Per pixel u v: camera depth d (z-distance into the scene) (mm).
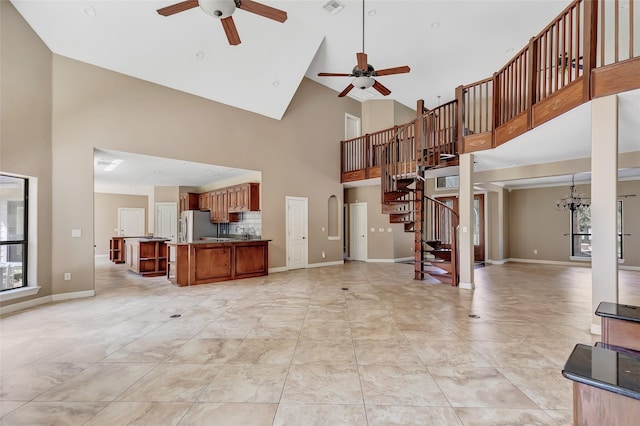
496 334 3264
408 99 9250
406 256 9625
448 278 5930
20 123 4180
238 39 3746
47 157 4508
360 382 2297
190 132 5871
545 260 9203
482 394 2135
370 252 9234
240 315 3922
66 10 4172
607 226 3061
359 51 6648
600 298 3137
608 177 3039
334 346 2951
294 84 6566
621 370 1182
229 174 7422
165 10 3252
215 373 2434
